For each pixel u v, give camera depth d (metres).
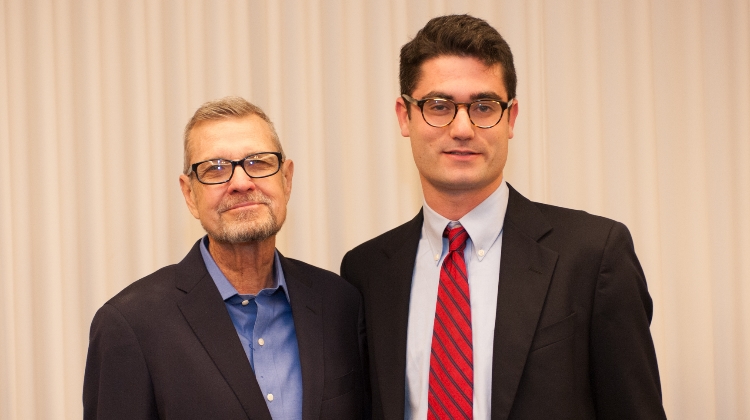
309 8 2.27
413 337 1.64
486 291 1.60
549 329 1.50
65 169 2.26
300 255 2.28
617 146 2.31
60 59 2.26
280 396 1.58
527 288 1.54
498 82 1.60
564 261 1.55
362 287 1.81
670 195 2.32
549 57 2.30
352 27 2.30
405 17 2.29
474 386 1.53
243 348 1.57
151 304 1.58
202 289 1.62
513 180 2.30
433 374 1.55
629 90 2.31
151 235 2.27
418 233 1.76
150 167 2.27
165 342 1.53
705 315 2.28
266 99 2.29
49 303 2.26
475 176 1.57
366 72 2.30
